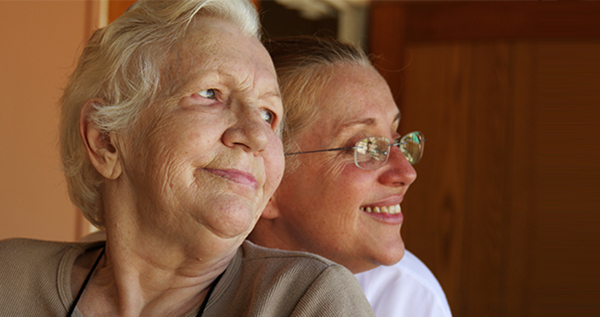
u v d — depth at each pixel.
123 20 0.97
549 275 4.04
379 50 4.32
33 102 2.73
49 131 2.80
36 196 2.74
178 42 0.93
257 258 1.03
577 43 4.04
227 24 0.98
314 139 1.38
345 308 0.91
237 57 0.94
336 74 1.41
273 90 1.01
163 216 0.89
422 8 4.27
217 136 0.89
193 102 0.91
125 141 0.93
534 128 4.09
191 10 0.95
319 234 1.38
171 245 0.92
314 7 4.86
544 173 4.06
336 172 1.35
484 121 4.16
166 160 0.88
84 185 1.06
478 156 4.16
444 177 4.21
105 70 0.97
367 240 1.37
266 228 1.46
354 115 1.37
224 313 0.96
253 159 0.92
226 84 0.93
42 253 1.08
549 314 4.02
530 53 4.09
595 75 4.04
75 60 1.35
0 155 2.61
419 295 1.55
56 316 0.98
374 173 1.36
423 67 4.27
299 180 1.37
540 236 4.04
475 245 4.14
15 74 2.65
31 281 1.02
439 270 4.19
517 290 4.05
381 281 1.58
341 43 1.51
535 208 4.06
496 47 4.14
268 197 1.00
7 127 2.63
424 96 4.26
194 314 0.96
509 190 4.11
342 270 0.97
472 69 4.18
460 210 4.18
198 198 0.87
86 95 1.01
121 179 0.95
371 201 1.37
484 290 4.09
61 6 2.79
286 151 1.38
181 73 0.92
